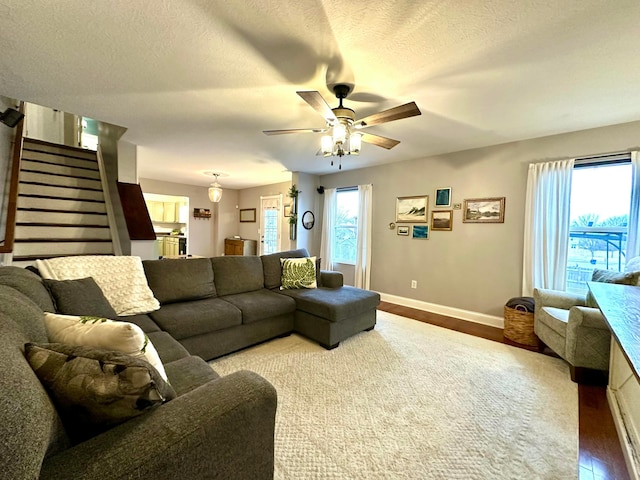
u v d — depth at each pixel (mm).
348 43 1680
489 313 3664
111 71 2031
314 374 2285
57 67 1985
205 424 790
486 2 1356
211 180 7105
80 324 992
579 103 2400
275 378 2213
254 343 2752
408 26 1528
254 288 3299
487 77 2023
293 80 2115
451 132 3148
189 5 1407
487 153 3664
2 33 1624
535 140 3312
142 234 3422
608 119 2734
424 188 4273
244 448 889
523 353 2766
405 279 4512
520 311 3006
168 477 700
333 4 1385
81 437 785
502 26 1516
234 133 3359
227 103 2527
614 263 2955
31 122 5070
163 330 2127
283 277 3520
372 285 4953
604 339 2158
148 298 2408
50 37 1662
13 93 2383
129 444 690
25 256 3062
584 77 1999
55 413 691
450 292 4012
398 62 1859
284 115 2795
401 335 3191
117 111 2727
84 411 748
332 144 2461
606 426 1729
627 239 2754
